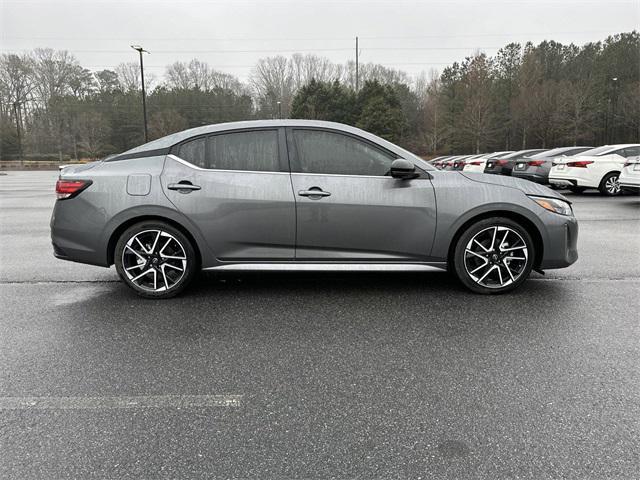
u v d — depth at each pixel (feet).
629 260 17.37
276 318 11.53
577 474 5.79
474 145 163.32
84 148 195.52
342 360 9.12
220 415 7.20
